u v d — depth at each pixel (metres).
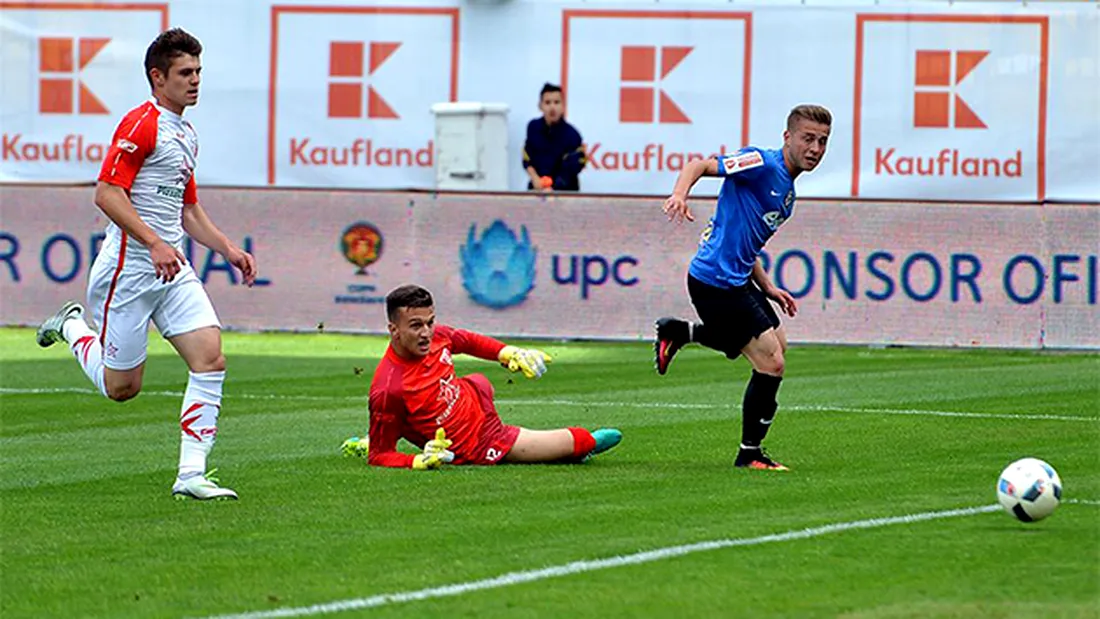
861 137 55.38
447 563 18.50
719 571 18.05
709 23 55.66
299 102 57.03
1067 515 21.58
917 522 20.98
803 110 26.23
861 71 55.22
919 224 50.69
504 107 55.81
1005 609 16.33
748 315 26.25
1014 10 54.59
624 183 56.34
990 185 55.16
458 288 52.28
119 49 57.38
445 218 52.25
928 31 54.91
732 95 55.75
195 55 23.69
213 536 20.27
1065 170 54.91
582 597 16.83
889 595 16.92
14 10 57.38
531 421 33.09
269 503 22.78
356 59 56.81
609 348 49.97
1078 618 15.98
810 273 51.03
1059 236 50.19
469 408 26.62
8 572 18.20
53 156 57.66
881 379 41.62
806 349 50.22
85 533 20.53
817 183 55.53
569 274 51.88
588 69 56.22
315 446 29.30
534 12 56.34
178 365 45.22
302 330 53.00
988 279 50.50
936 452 28.38
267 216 52.97
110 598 16.94
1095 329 50.22
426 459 25.91
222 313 53.25
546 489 23.88
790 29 55.38
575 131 55.00
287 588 17.31
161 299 23.73
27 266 53.78
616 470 25.95
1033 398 37.28
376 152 56.91
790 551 19.11
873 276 50.88
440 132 55.66
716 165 26.14
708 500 22.81
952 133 55.12
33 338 51.41
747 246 26.42
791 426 32.09
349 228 52.69
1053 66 54.69
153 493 23.86
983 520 21.16
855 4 55.06
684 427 32.03
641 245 51.56
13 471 26.28
